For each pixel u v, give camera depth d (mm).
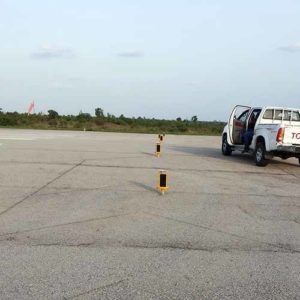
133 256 4863
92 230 5875
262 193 9234
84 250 5027
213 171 12680
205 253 5047
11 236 5504
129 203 7695
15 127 42656
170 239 5555
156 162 14336
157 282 4141
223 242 5504
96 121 49906
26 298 3725
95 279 4172
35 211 6910
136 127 49594
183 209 7340
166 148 20844
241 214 7121
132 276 4273
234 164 14898
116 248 5129
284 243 5559
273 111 15289
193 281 4191
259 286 4125
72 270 4387
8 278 4148
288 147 13039
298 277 4395
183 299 3785
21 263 4555
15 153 15578
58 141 22562
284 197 8859
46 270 4375
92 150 17766
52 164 12859
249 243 5500
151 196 8406
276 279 4316
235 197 8633
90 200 7879
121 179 10414
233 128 16797
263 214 7184
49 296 3770
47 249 5027
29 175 10641
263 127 14188
